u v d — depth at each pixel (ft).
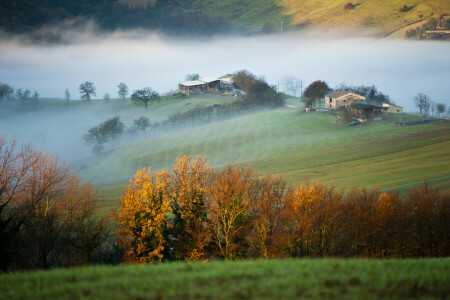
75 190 254.27
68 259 222.89
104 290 100.78
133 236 228.84
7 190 232.32
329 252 240.73
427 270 112.98
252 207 253.44
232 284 102.99
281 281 103.60
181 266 123.44
